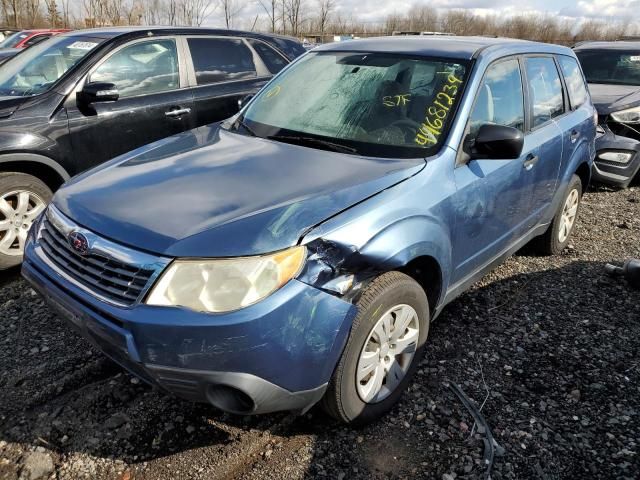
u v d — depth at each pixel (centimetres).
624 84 758
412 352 277
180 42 525
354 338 234
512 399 286
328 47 385
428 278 287
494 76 334
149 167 280
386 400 267
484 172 305
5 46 1052
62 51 482
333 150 296
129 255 215
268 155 287
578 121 436
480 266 337
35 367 297
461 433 261
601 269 447
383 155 288
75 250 235
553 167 395
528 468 243
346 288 226
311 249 219
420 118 303
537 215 398
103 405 271
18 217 411
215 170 268
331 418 268
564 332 351
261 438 254
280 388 215
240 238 211
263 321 204
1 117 405
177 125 507
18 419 260
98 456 241
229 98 548
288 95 354
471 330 348
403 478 236
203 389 211
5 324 338
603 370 313
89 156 446
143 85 491
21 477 230
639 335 351
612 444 258
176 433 255
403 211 251
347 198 241
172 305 205
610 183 650
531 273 434
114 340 215
